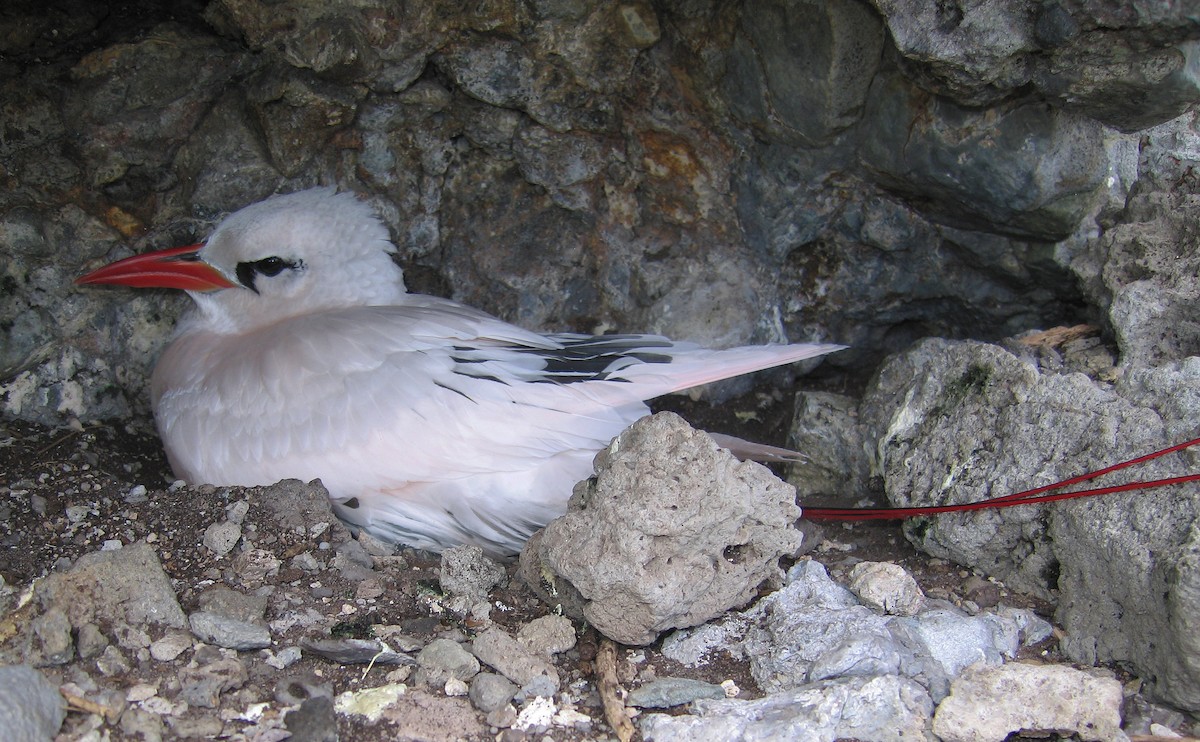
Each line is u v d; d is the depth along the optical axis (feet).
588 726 1.51
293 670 1.56
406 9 2.03
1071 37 1.69
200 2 2.13
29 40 2.05
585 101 2.18
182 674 1.51
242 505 1.82
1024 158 1.86
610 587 1.57
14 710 1.35
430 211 2.32
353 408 1.84
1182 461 1.62
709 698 1.55
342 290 2.17
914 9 1.74
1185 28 1.64
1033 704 1.51
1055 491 1.71
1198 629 1.49
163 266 2.10
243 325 2.16
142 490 1.98
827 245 2.22
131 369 2.25
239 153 2.20
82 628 1.53
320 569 1.75
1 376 2.13
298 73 2.09
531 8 2.04
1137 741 1.50
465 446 1.82
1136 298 1.82
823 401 2.13
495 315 2.38
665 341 2.03
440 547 1.95
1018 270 2.06
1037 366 1.88
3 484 1.94
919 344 2.02
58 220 2.12
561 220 2.33
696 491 1.57
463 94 2.18
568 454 1.85
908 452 1.91
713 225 2.28
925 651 1.60
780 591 1.73
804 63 1.94
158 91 2.12
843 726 1.49
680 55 2.11
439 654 1.57
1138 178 1.95
